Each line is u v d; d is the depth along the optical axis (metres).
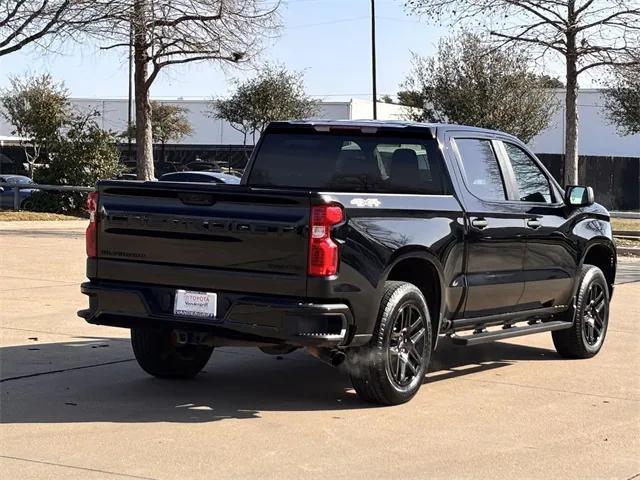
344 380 8.44
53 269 15.98
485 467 5.99
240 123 56.78
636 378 8.84
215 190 6.97
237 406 7.39
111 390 7.82
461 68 37.94
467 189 8.16
